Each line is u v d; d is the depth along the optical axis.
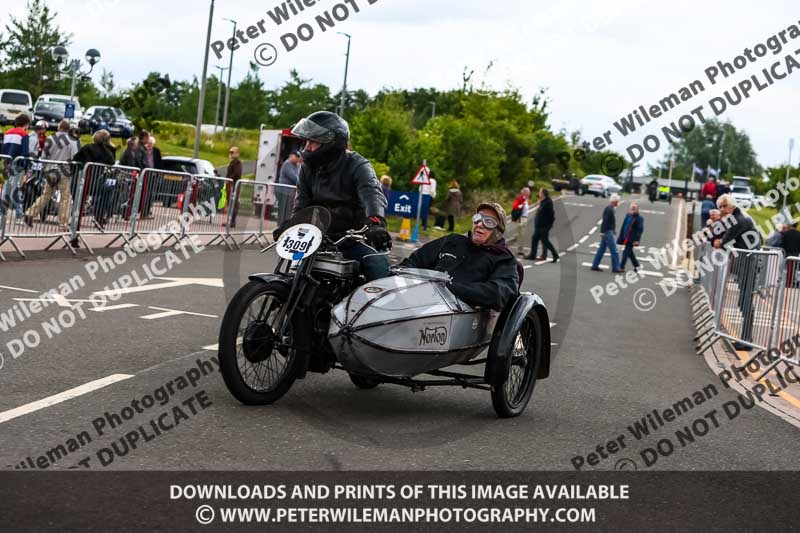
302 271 6.42
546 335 7.30
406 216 34.59
